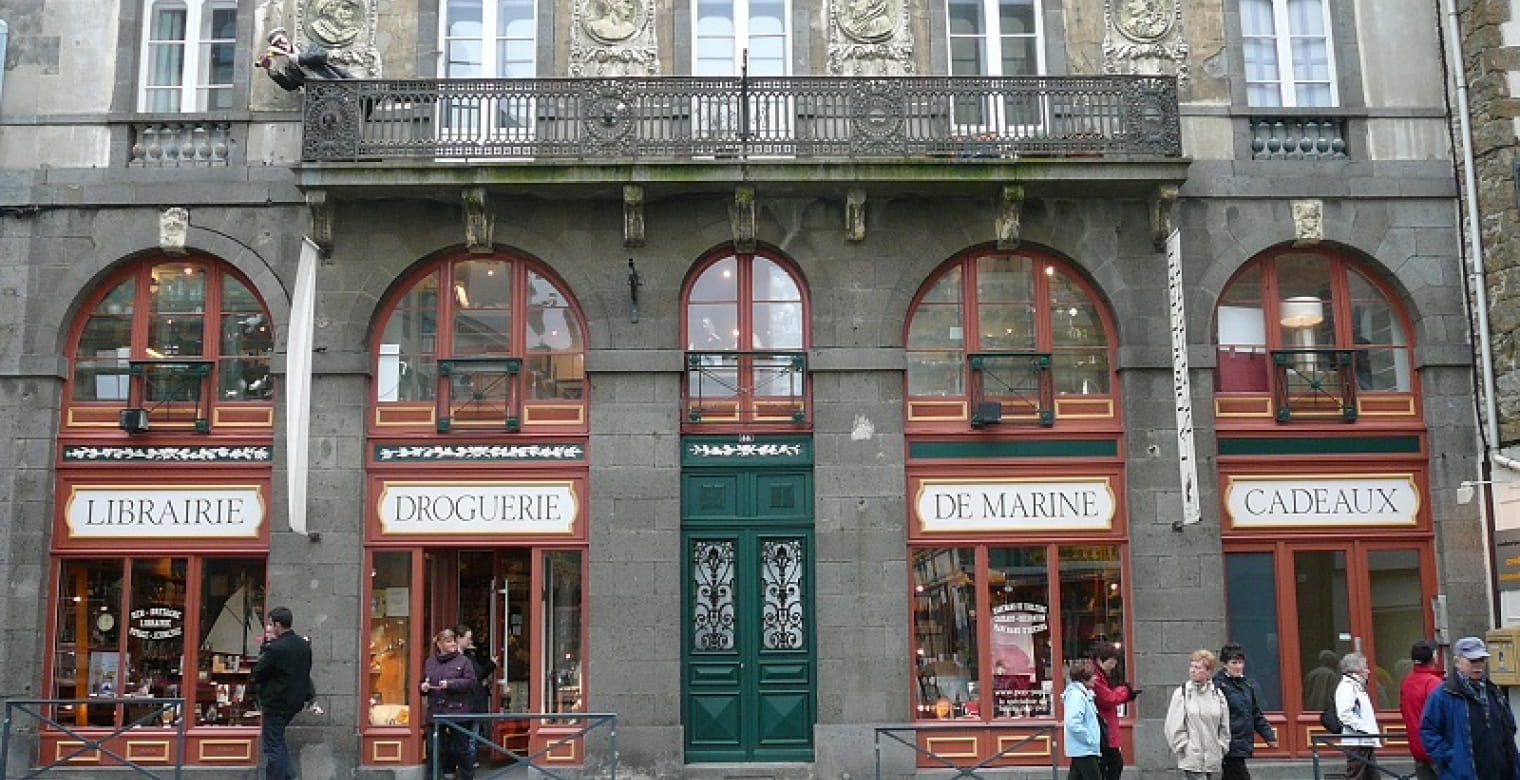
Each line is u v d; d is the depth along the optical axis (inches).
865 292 608.1
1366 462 607.5
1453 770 378.3
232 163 612.7
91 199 605.6
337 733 573.3
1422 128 627.8
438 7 629.9
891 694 583.2
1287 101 639.8
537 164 584.4
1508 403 585.3
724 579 599.5
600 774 576.7
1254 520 602.5
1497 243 594.9
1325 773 579.2
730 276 618.2
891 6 631.8
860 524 593.9
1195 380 604.1
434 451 601.0
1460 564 593.0
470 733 510.3
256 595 594.9
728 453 605.3
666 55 627.2
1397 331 623.2
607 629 584.7
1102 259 611.2
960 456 604.4
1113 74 611.8
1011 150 594.9
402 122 598.2
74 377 607.5
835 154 593.9
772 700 590.9
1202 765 446.9
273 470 593.6
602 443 596.4
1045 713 588.4
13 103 614.9
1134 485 596.4
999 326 617.3
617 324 603.8
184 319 610.9
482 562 612.7
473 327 612.1
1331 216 617.6
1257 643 596.7
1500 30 602.9
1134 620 588.1
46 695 582.9
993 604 597.9
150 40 631.8
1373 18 638.5
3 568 581.3
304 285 574.9
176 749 549.0
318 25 624.4
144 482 597.6
